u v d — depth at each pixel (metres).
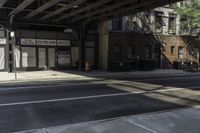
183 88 15.48
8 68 24.95
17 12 22.80
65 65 28.47
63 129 6.88
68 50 28.58
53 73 24.62
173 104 10.79
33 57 26.69
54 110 9.48
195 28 35.88
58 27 27.83
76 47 28.95
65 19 26.55
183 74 26.95
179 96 12.70
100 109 9.71
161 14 33.88
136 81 18.86
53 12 22.27
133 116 8.20
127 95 12.73
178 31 35.47
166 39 34.56
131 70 29.92
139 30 32.22
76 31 28.11
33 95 12.49
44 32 27.22
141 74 25.94
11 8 22.36
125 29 31.12
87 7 20.64
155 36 33.56
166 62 34.69
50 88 14.86
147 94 13.10
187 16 34.62
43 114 8.91
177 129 6.94
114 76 23.41
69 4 19.42
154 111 9.48
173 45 35.25
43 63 27.30
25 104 10.45
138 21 32.22
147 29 32.81
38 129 7.07
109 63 28.88
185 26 35.56
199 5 32.84
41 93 13.08
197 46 37.50
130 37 31.53
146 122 7.50
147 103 10.90
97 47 30.48
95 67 30.41
